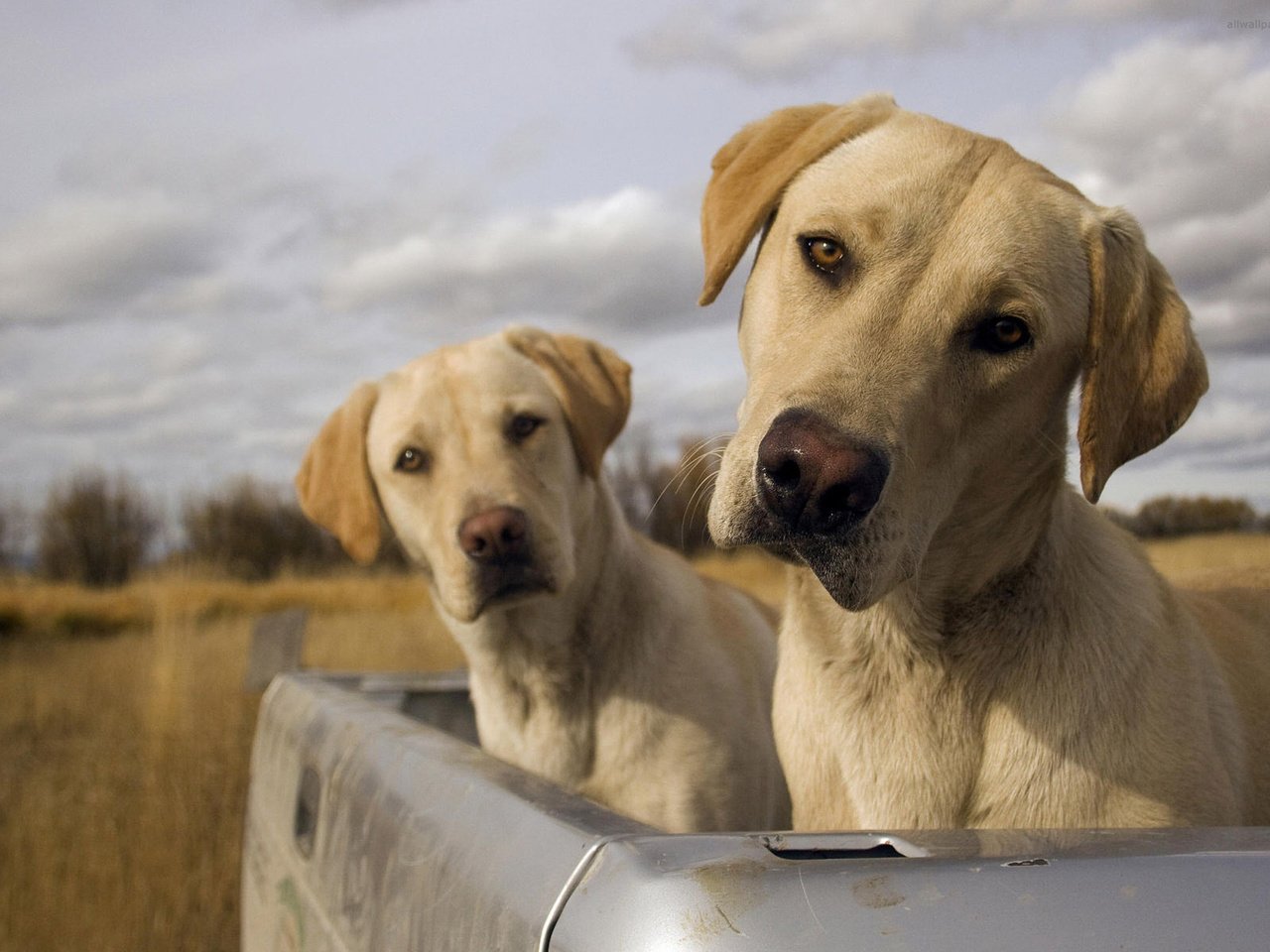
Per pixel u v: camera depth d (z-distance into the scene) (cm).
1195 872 84
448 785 142
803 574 211
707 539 217
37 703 1038
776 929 79
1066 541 198
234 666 947
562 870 98
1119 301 198
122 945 500
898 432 174
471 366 344
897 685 199
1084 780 183
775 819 345
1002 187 195
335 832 191
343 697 240
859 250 193
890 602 197
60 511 3303
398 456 341
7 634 1733
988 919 80
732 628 355
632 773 314
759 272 221
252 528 2614
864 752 203
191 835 582
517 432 332
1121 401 196
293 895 223
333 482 363
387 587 1647
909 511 178
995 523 192
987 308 187
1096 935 80
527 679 322
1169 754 182
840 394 173
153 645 1081
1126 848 88
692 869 85
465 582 311
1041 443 194
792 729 220
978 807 193
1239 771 199
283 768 257
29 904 518
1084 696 186
